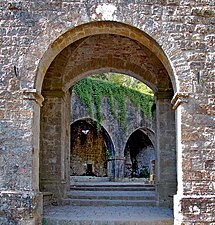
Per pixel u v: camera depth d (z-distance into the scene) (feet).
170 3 29.07
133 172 97.96
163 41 28.71
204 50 28.73
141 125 85.35
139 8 28.86
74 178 81.25
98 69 42.55
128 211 33.71
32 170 27.50
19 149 27.55
